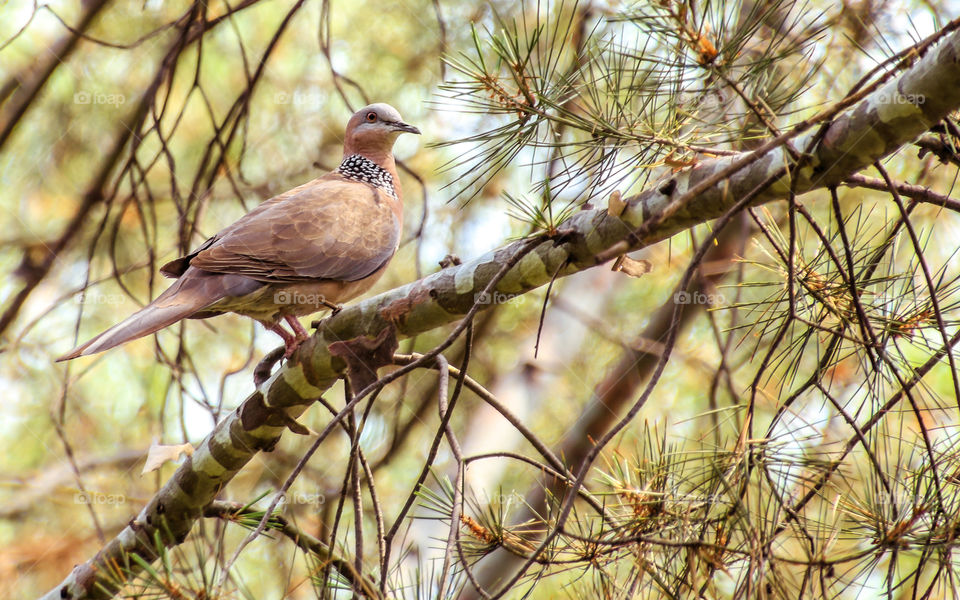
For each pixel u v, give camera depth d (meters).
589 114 6.85
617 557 6.74
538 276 7.18
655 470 6.63
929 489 6.12
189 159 15.11
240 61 14.98
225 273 9.50
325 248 10.05
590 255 6.94
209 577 6.38
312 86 14.97
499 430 13.57
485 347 15.51
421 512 13.46
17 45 14.02
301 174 15.17
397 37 14.91
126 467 14.59
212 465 8.23
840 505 6.33
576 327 14.69
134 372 15.20
